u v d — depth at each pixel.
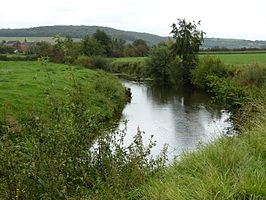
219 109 30.92
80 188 6.30
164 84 58.31
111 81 41.03
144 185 6.74
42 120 6.85
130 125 24.75
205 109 31.66
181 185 6.25
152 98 40.50
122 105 33.06
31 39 126.56
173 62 60.22
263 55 81.50
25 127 6.97
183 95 43.72
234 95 23.19
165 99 39.75
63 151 6.40
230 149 7.18
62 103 7.41
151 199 6.11
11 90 23.77
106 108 26.67
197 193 5.68
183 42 60.97
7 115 13.59
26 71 42.09
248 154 7.12
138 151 7.57
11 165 5.88
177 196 5.73
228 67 50.75
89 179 6.71
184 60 60.22
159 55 62.41
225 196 5.57
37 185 6.02
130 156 7.44
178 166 7.46
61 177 6.09
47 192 5.96
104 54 93.50
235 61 65.19
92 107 24.33
